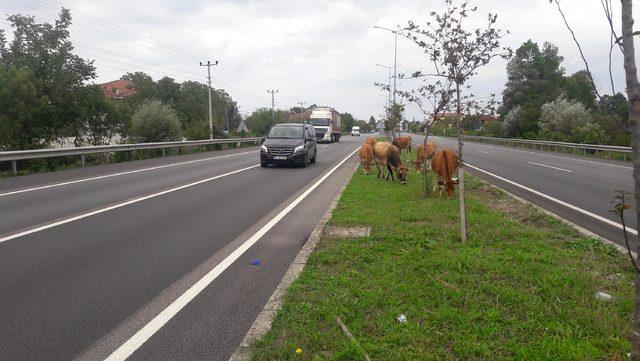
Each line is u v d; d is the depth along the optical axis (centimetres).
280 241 764
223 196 1221
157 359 391
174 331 441
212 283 567
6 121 2375
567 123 4853
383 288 529
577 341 404
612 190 1388
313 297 505
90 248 709
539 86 6994
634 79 277
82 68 2886
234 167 2055
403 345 404
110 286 554
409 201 1119
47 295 525
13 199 1143
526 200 1196
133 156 2462
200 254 687
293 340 412
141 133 3453
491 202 1155
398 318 450
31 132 2559
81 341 421
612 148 2820
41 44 2750
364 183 1481
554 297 503
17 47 2745
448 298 503
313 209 1051
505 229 813
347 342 402
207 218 940
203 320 465
